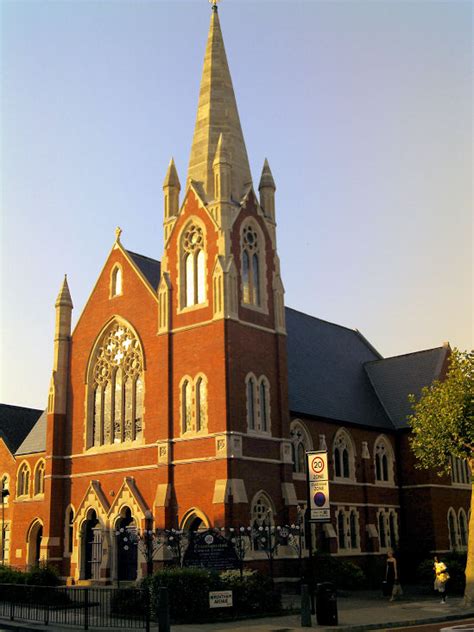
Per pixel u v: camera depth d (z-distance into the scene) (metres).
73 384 50.09
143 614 27.45
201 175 46.28
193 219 44.81
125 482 43.81
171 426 42.38
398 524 56.12
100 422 47.91
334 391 55.81
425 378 59.97
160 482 41.62
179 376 42.78
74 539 46.06
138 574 40.69
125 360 47.19
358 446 54.19
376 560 51.91
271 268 46.41
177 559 37.81
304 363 55.53
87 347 49.75
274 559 40.19
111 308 48.84
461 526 58.19
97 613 29.69
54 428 49.03
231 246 43.38
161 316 44.62
